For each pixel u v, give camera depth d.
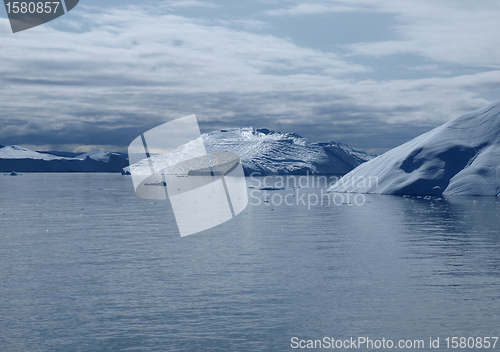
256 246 26.25
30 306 15.42
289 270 20.16
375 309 14.95
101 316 14.48
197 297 16.34
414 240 27.92
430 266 20.70
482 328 13.35
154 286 17.73
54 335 13.02
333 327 13.51
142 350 12.08
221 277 19.03
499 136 71.06
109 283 18.17
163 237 29.88
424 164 71.12
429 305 15.28
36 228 34.38
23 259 22.73
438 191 66.94
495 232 31.05
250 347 12.26
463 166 69.19
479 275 19.03
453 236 29.39
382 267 20.58
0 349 12.09
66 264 21.58
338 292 16.80
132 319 14.23
